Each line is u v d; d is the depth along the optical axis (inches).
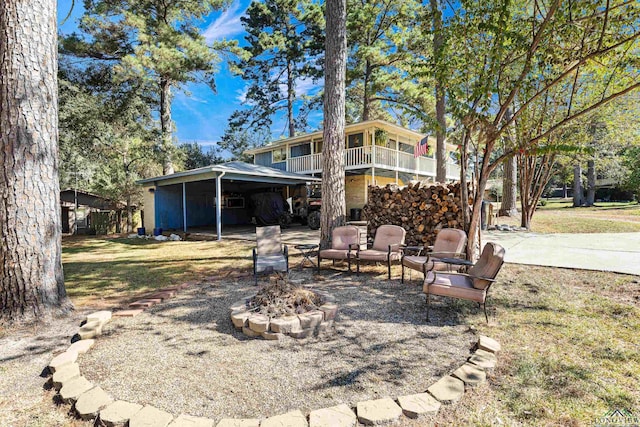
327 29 252.5
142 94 657.0
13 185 131.9
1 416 79.7
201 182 565.9
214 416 78.0
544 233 353.7
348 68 664.4
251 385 90.2
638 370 91.8
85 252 335.3
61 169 629.3
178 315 143.9
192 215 601.0
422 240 267.9
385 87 615.2
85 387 87.6
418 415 75.1
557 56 167.3
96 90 597.6
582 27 157.2
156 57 487.5
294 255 278.5
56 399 86.0
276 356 105.9
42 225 138.6
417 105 637.3
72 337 123.5
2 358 107.9
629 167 759.7
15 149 132.2
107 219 590.2
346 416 75.0
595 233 340.5
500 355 102.3
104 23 545.6
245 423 72.8
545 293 157.5
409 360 102.1
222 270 233.6
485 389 85.2
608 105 330.3
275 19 799.7
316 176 652.1
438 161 485.4
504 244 281.0
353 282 193.6
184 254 309.0
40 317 135.0
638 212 572.1
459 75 196.5
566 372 91.7
